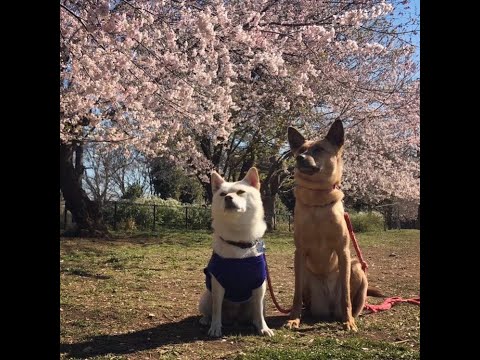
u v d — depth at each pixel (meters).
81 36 2.41
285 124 5.13
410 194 7.36
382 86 5.07
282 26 3.33
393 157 6.80
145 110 3.16
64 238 5.13
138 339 1.52
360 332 1.61
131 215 7.48
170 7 2.77
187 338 1.53
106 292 2.31
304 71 3.52
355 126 5.48
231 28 2.74
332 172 1.68
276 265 3.47
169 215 7.77
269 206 7.42
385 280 2.84
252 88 4.56
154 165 9.09
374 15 3.40
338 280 1.78
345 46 3.61
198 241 5.32
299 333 1.60
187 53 3.00
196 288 2.46
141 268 3.16
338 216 1.68
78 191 5.60
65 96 2.92
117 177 11.27
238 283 1.54
